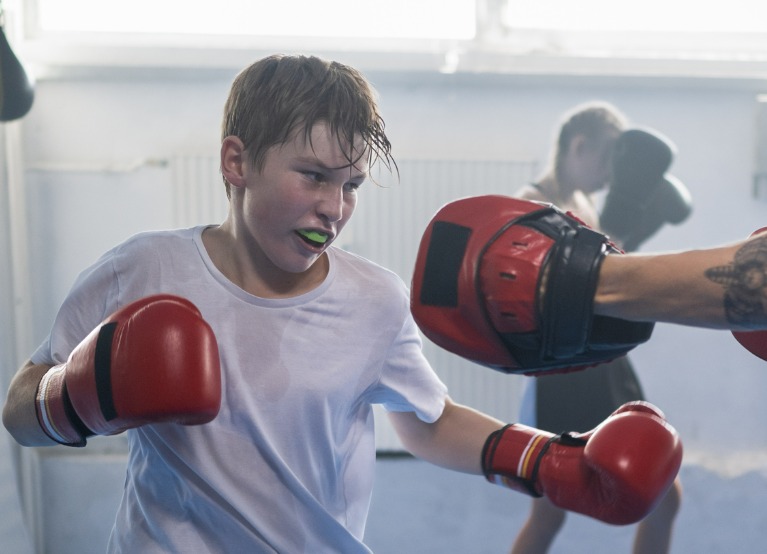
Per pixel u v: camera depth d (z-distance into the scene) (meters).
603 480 1.10
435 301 0.96
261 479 1.18
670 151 2.86
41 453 3.40
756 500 3.39
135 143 3.57
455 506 3.34
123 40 3.53
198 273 1.20
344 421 1.24
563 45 3.70
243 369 1.18
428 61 3.62
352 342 1.22
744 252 0.81
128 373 1.00
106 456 3.41
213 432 1.17
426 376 1.31
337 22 3.60
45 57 3.48
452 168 3.55
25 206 3.49
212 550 1.19
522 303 0.91
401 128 3.69
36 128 3.52
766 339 1.05
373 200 3.52
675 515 2.52
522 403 2.72
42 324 3.54
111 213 3.54
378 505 3.33
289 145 1.10
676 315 0.84
